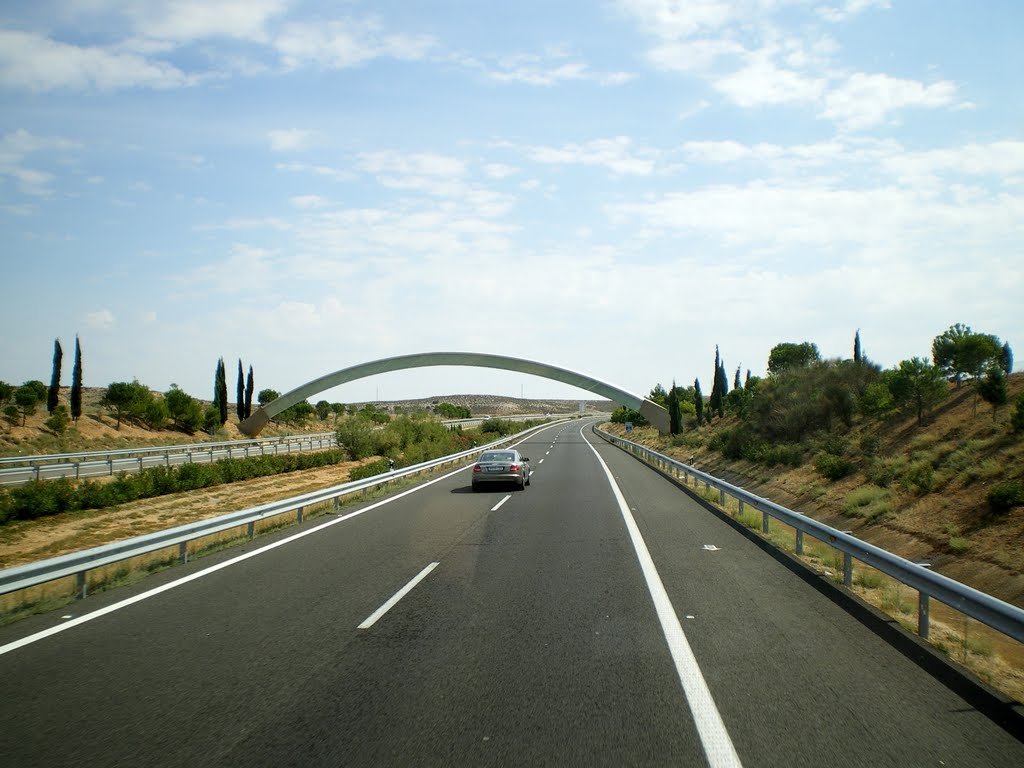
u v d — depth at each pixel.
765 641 6.25
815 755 3.98
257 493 28.02
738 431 42.88
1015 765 3.85
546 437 81.25
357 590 8.43
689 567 9.75
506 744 4.15
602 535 12.76
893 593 8.60
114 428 57.97
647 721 4.48
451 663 5.67
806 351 63.97
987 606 5.36
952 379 32.78
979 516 18.12
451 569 9.68
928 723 4.45
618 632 6.54
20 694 5.06
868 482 25.03
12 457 37.78
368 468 29.69
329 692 5.05
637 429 108.94
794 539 13.08
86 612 7.55
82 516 21.94
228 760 3.97
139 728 4.43
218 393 81.31
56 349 56.44
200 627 6.86
